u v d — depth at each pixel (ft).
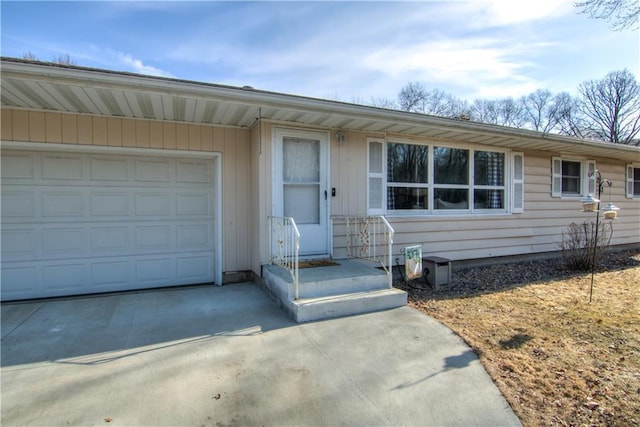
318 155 18.45
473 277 20.62
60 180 15.79
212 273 18.51
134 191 16.99
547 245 26.25
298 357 9.96
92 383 8.44
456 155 22.59
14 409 7.37
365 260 18.95
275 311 13.93
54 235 15.76
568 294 17.16
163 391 8.14
